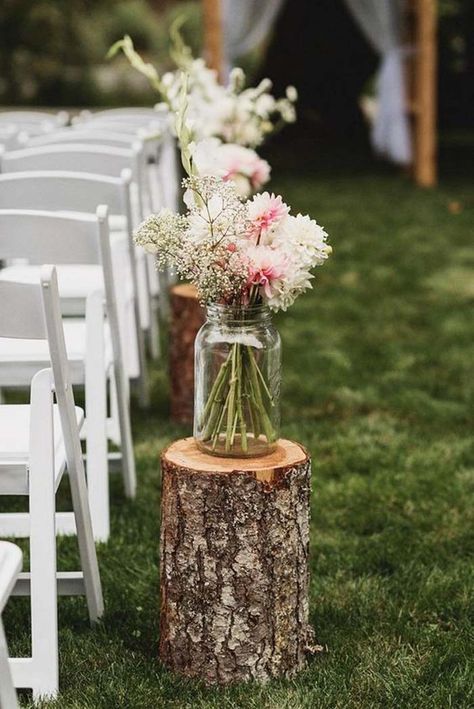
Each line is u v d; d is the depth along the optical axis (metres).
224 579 2.91
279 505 2.89
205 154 3.14
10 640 3.26
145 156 6.00
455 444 4.98
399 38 14.47
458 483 4.50
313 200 12.70
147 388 5.58
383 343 6.74
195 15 27.58
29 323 2.79
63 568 3.72
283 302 2.83
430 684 3.06
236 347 2.89
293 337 6.88
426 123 13.98
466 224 11.05
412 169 14.70
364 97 23.62
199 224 2.78
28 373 3.76
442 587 3.61
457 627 3.37
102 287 4.50
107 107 25.61
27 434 3.03
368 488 4.44
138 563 3.77
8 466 2.86
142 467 4.70
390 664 3.14
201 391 2.97
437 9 20.34
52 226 3.41
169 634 3.01
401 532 4.06
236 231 2.77
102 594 3.52
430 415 5.39
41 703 2.89
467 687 3.03
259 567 2.90
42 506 2.87
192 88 5.40
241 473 2.85
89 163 4.88
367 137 19.14
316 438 5.04
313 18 18.53
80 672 3.07
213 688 2.96
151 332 6.25
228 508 2.86
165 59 27.62
